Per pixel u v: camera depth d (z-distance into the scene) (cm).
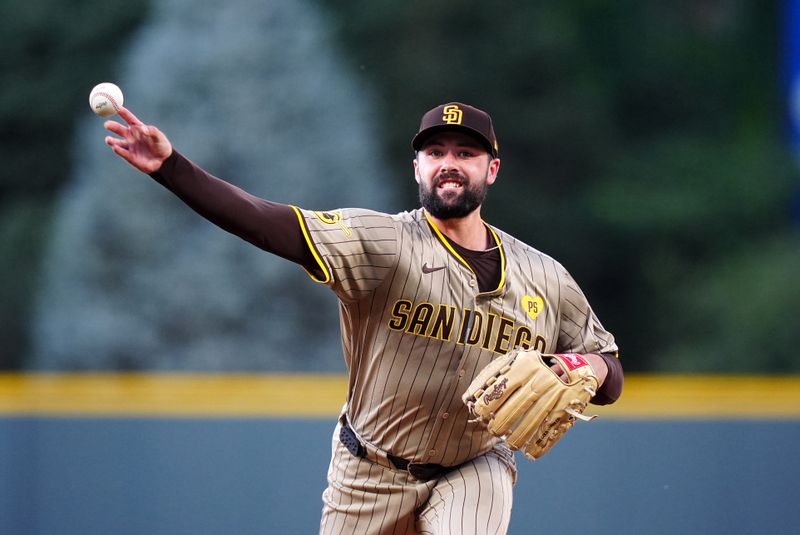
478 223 1319
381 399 1308
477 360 1291
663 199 7156
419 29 7112
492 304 1290
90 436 2252
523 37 7169
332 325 6334
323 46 6819
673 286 6862
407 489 1338
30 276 6731
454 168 1271
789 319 6053
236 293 6328
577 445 2186
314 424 2205
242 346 6284
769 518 2162
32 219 6969
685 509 2170
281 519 2189
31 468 2258
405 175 6906
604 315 7025
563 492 2175
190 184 1145
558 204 7112
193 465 2222
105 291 6388
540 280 1328
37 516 2245
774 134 8050
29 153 7344
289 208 1221
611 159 7400
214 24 6706
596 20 8019
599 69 7981
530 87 7206
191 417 2231
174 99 6569
